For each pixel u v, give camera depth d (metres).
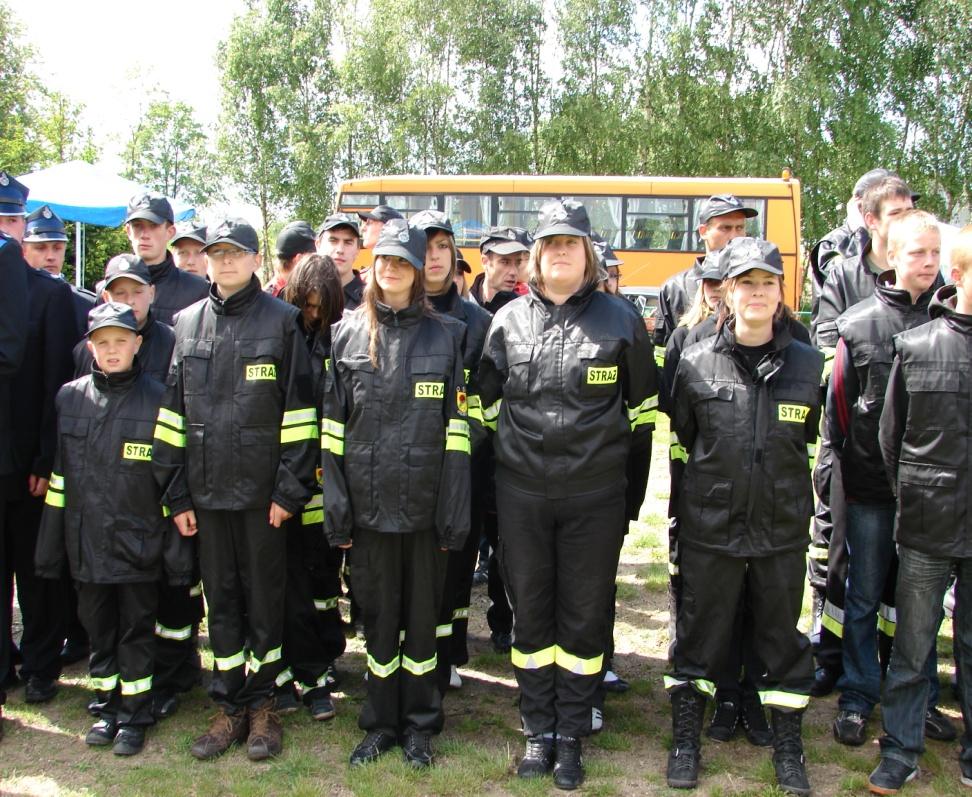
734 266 3.27
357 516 3.42
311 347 3.94
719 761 3.57
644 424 3.64
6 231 3.84
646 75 27.80
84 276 18.19
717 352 3.45
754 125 26.14
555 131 27.59
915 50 27.09
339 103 28.88
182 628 3.99
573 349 3.37
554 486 3.37
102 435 3.65
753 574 3.42
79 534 3.63
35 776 3.43
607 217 15.92
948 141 27.00
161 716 3.92
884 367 3.56
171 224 4.69
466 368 3.80
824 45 25.45
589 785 3.37
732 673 3.79
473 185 15.95
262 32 30.84
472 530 4.03
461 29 29.08
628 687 4.28
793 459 3.36
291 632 3.89
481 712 4.02
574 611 3.45
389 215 5.26
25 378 4.02
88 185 12.66
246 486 3.50
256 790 3.30
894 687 3.41
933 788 3.36
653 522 7.33
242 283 3.57
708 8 27.08
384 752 3.54
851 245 4.18
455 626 4.20
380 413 3.40
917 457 3.28
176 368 3.60
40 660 4.06
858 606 3.78
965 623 3.35
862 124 24.73
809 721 3.92
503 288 4.86
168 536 3.69
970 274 3.12
